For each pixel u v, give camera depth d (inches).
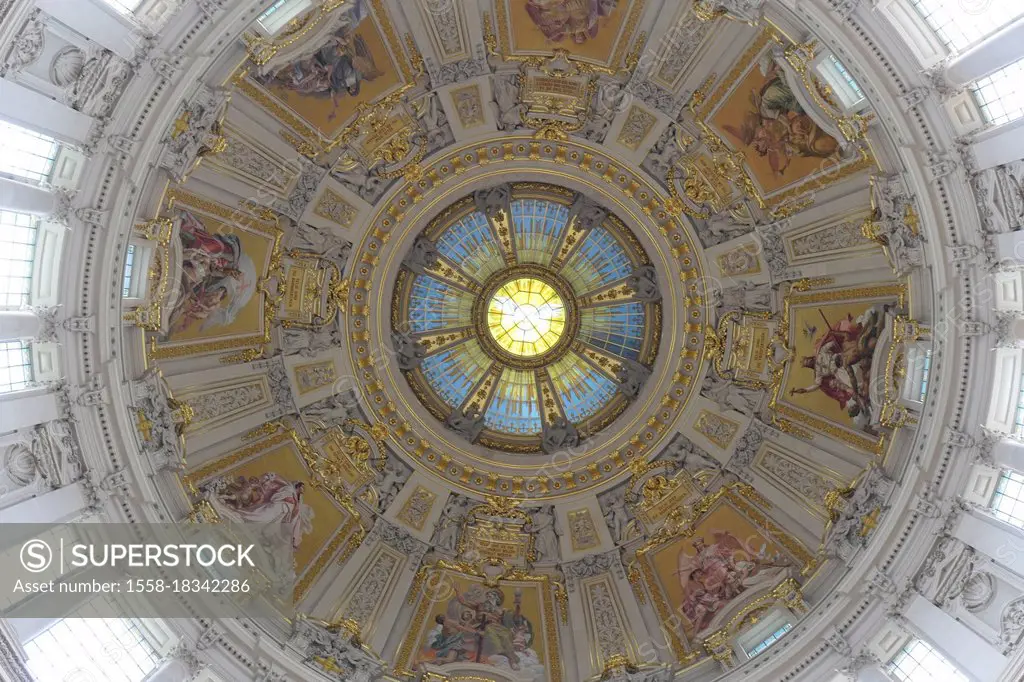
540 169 1064.8
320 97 946.1
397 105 994.1
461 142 1038.4
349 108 972.6
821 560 888.9
